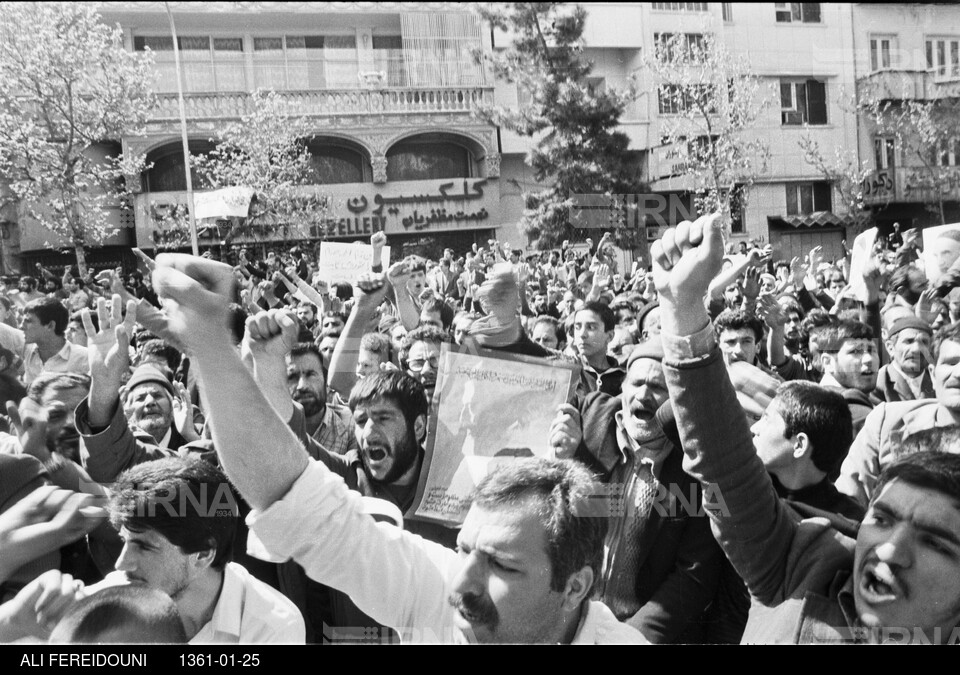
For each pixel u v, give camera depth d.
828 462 2.12
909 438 2.00
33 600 1.66
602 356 3.31
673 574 2.29
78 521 1.82
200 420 3.37
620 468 2.50
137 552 1.80
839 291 4.21
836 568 1.80
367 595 1.64
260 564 2.31
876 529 1.72
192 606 1.81
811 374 4.04
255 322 2.07
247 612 1.85
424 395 2.51
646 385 2.33
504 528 1.51
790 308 4.22
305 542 1.55
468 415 2.48
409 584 1.68
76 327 3.71
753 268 3.78
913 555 1.67
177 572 1.79
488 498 1.55
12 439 2.58
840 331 3.16
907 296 3.91
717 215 1.61
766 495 1.79
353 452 2.62
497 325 2.91
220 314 1.38
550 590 1.53
